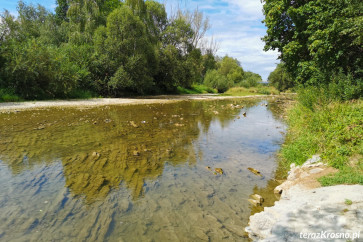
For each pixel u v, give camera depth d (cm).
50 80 2005
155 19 3922
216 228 342
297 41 1396
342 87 973
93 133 895
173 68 3525
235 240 314
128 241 304
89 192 434
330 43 1031
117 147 729
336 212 320
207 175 542
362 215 304
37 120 1107
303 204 361
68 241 298
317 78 1173
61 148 693
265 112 1764
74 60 2416
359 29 845
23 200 393
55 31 3092
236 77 7288
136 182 488
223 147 780
